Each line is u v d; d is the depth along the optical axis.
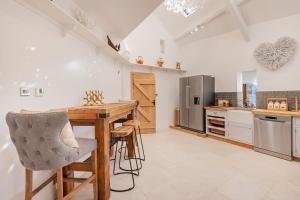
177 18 5.82
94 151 1.92
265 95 4.41
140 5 2.80
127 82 5.44
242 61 4.93
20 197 1.63
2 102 1.46
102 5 2.83
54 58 2.15
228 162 3.23
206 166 3.05
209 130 5.16
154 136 5.24
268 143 3.65
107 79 4.07
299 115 3.22
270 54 4.26
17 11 1.62
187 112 5.81
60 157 1.37
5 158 1.48
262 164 3.14
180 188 2.35
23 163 1.40
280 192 2.23
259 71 4.54
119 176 2.71
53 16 2.06
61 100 2.28
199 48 6.14
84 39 2.95
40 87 1.90
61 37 2.31
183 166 3.06
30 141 1.31
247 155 3.61
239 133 4.29
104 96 3.86
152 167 3.02
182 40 6.48
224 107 4.85
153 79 5.74
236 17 4.43
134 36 5.69
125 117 3.60
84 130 2.88
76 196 2.17
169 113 6.52
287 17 4.06
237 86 5.08
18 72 1.62
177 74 6.62
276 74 4.23
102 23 3.50
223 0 4.53
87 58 3.06
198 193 2.22
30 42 1.77
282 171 2.85
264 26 4.45
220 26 5.27
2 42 1.47
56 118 1.28
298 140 3.26
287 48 3.99
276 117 3.54
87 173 2.80
